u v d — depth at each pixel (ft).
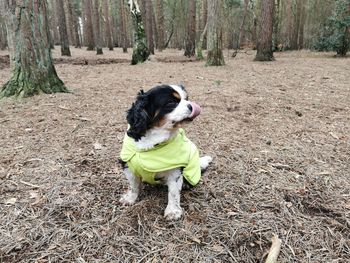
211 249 2.43
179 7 38.58
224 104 6.32
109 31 30.86
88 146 4.20
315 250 2.44
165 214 2.76
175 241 2.52
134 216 2.79
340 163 3.82
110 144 4.26
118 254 2.38
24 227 2.63
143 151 2.65
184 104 2.51
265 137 4.62
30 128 4.84
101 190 3.18
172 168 2.66
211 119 5.37
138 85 8.26
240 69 11.91
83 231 2.60
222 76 9.98
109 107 5.99
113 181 3.34
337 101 6.67
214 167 3.68
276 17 24.73
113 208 2.90
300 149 4.20
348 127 5.03
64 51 19.33
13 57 6.50
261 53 15.93
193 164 3.02
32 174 3.45
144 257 2.35
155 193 3.16
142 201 3.00
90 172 3.51
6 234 2.54
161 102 2.51
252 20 30.14
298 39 31.30
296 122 5.29
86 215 2.80
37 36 6.59
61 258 2.33
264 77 9.87
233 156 3.97
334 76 10.16
